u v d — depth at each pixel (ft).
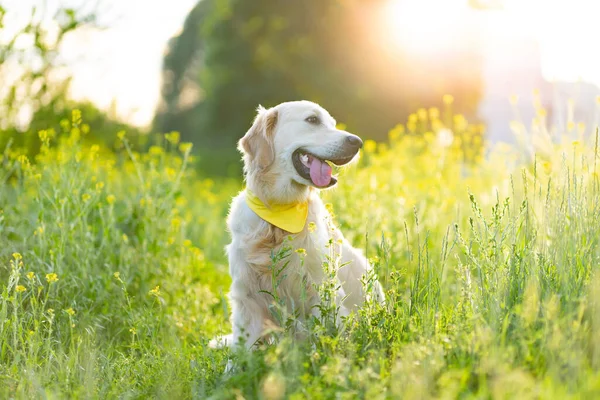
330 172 14.73
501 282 12.01
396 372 9.75
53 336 14.71
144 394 11.64
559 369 9.47
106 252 17.93
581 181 13.19
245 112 85.20
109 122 28.09
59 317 15.33
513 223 12.80
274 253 13.74
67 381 11.77
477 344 10.26
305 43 81.10
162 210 19.22
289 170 14.70
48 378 12.00
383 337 11.82
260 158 14.90
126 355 14.60
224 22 84.99
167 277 18.03
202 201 32.73
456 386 9.11
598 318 10.24
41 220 17.10
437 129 26.66
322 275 14.01
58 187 18.51
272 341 13.78
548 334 10.20
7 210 18.86
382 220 20.15
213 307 19.21
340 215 20.12
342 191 20.85
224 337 14.90
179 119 104.06
